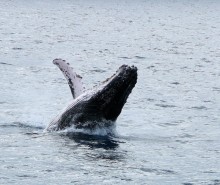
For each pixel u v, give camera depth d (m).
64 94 86.81
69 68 58.91
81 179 44.44
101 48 171.50
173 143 58.47
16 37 194.50
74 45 177.88
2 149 51.53
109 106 57.31
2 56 134.25
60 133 57.81
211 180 46.16
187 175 47.12
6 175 44.62
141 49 174.88
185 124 69.31
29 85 93.50
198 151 55.47
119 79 56.28
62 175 45.16
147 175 46.41
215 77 115.44
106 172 46.41
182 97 89.62
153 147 55.84
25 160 48.50
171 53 165.88
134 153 52.69
